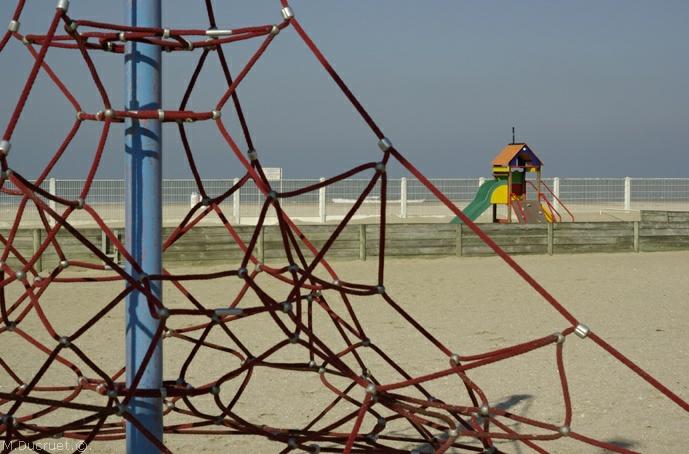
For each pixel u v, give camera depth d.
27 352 6.93
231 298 10.09
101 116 2.90
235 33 3.09
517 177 19.88
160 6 3.05
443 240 14.82
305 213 23.97
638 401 5.36
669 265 13.72
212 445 4.51
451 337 7.59
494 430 4.75
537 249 15.42
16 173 2.79
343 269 13.11
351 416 3.88
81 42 2.85
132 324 3.01
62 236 13.02
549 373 6.16
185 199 22.86
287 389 5.76
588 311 9.10
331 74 3.07
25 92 2.74
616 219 22.89
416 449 4.37
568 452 4.34
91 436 3.20
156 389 2.96
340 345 7.22
